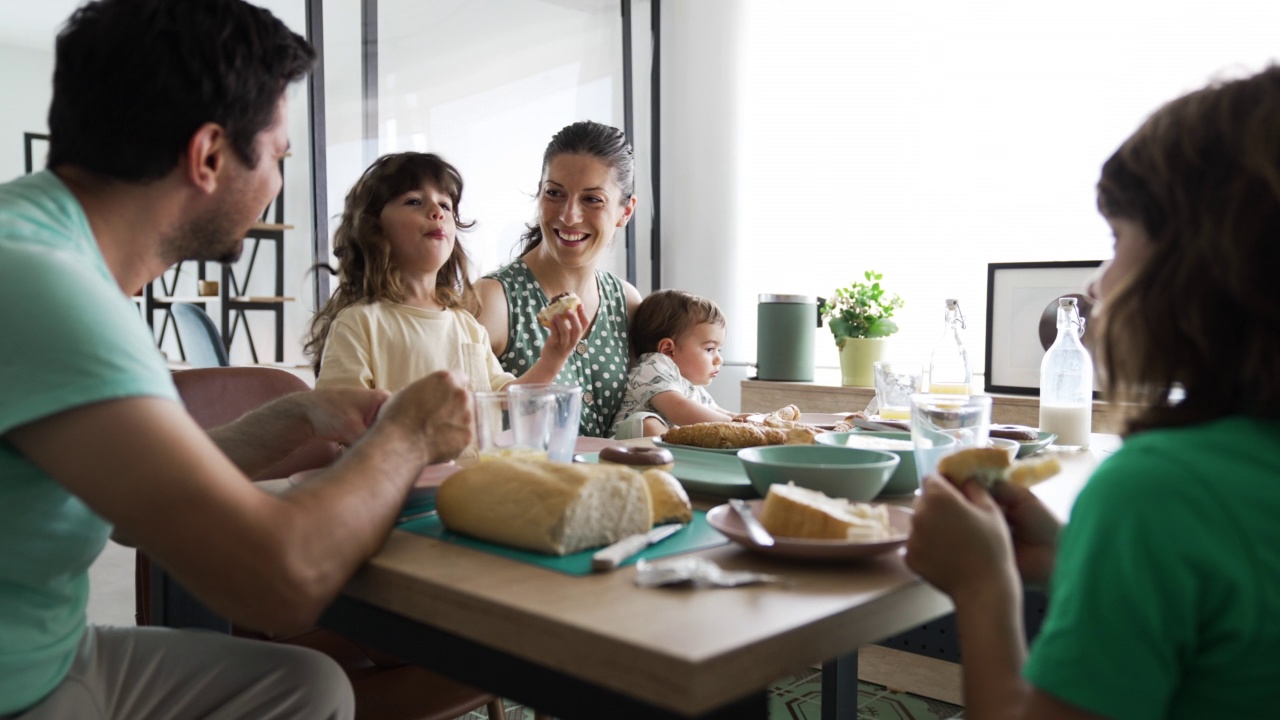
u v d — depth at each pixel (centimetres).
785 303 311
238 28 86
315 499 75
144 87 82
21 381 69
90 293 73
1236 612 54
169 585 118
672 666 56
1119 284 64
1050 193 304
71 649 92
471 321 210
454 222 212
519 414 102
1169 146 60
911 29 333
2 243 73
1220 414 61
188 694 102
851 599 68
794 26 363
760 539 77
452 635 72
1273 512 54
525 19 365
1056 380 156
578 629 61
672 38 397
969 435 100
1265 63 62
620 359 232
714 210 386
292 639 130
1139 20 285
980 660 65
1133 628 54
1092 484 59
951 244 326
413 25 335
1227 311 58
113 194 85
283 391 152
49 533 82
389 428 87
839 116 353
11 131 259
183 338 290
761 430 134
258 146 89
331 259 317
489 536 85
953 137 324
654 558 80
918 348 335
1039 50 304
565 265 223
